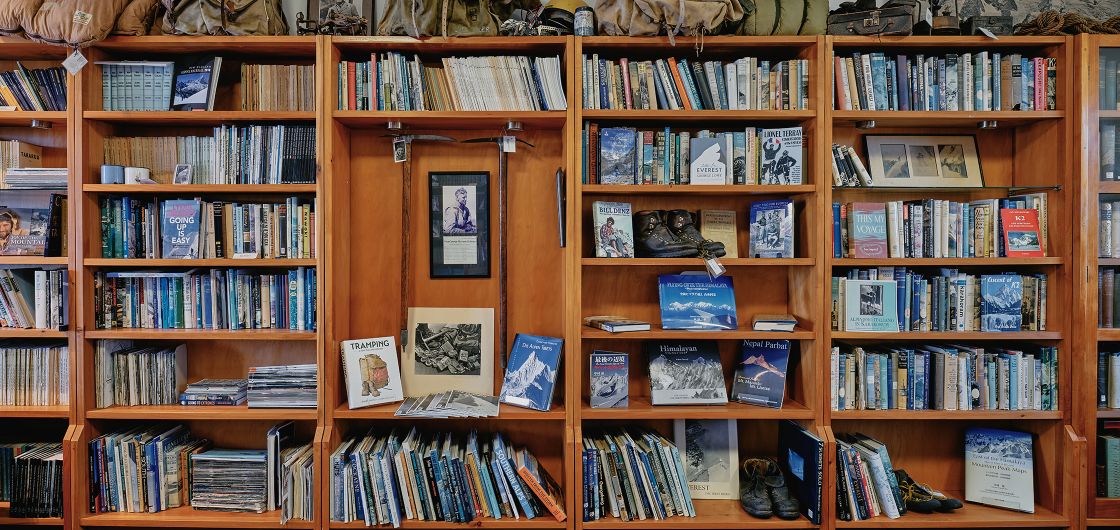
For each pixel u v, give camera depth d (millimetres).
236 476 2164
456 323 2373
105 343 2148
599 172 2174
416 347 2355
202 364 2383
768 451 2439
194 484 2166
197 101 2145
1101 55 2107
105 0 2014
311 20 2166
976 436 2270
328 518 2082
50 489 2109
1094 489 2082
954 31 2135
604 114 2111
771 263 2111
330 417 2105
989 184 2363
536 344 2223
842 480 2096
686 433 2328
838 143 2336
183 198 2291
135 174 2145
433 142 2383
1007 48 2191
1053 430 2152
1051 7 2412
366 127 2289
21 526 2117
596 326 2248
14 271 2133
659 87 2154
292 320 2188
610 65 2145
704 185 2102
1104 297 2139
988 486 2223
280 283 2201
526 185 2381
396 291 2381
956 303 2158
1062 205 2115
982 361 2154
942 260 2098
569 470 2086
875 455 2121
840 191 2344
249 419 2172
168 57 2266
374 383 2170
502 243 2301
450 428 2420
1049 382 2135
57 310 2109
